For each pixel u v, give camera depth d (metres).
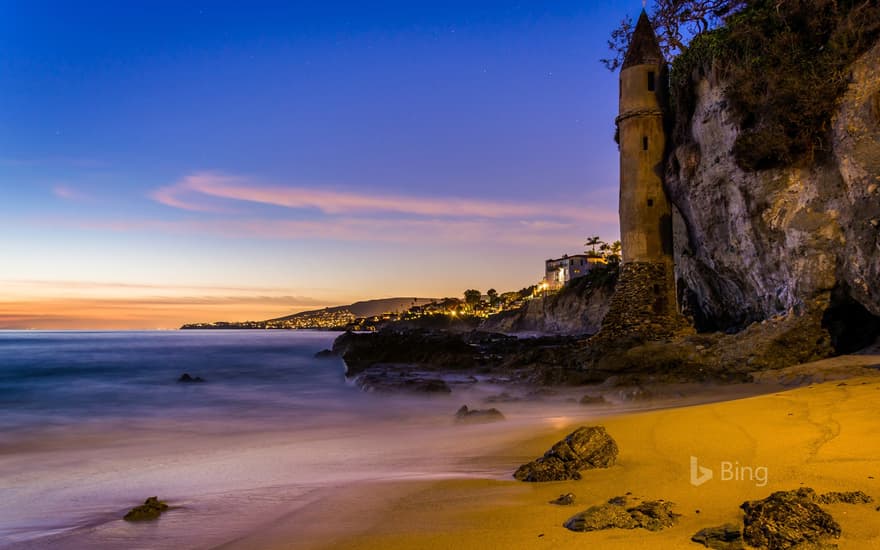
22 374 37.22
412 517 6.28
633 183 33.72
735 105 26.77
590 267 138.75
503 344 52.09
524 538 5.07
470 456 10.00
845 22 22.62
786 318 23.97
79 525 7.80
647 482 6.60
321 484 8.84
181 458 13.02
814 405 10.08
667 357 25.09
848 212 21.59
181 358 52.69
